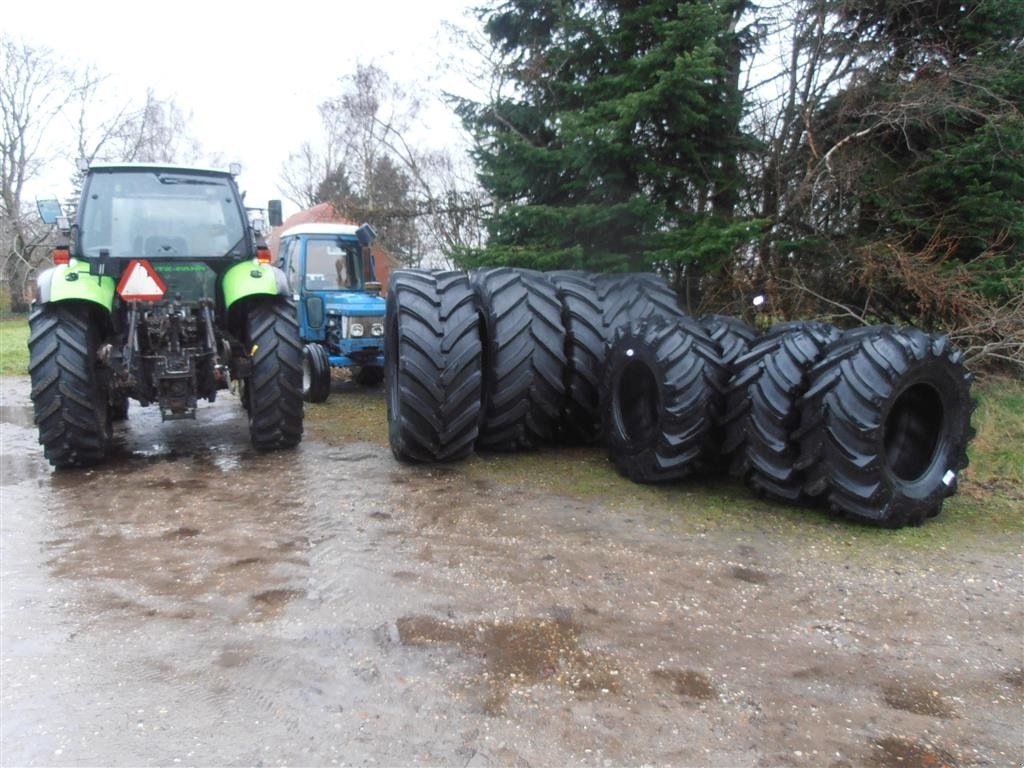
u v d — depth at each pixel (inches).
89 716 88.6
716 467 180.2
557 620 112.7
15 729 85.9
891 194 283.6
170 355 202.2
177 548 141.9
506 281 204.7
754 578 128.4
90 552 140.1
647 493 175.6
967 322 255.9
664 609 116.8
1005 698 94.0
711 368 168.7
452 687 94.9
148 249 218.1
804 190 285.3
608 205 298.4
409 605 117.2
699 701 92.6
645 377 183.5
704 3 277.3
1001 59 277.1
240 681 96.1
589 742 84.4
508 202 338.6
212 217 225.8
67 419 194.2
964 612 116.3
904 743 85.0
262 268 221.8
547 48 329.7
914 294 277.6
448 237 454.9
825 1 297.6
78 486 185.9
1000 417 226.4
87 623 111.5
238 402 315.3
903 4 289.3
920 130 288.8
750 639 108.0
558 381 203.3
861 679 98.0
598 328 208.8
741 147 303.0
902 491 148.6
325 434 248.5
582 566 132.8
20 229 1226.6
